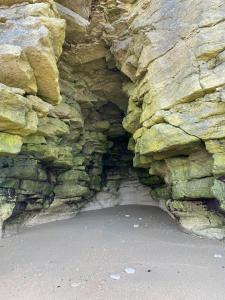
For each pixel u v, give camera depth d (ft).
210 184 27.76
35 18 25.46
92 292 16.98
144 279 18.74
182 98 27.73
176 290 17.19
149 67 32.30
